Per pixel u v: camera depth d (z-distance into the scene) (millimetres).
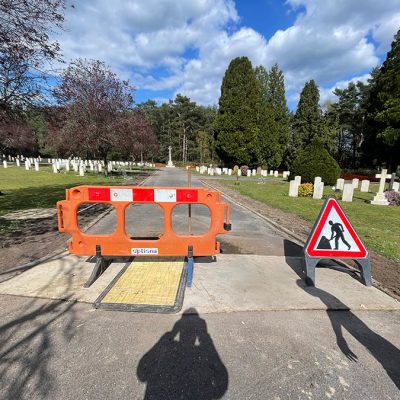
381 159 26062
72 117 18375
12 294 3137
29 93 9070
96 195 3770
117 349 2281
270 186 17781
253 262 4371
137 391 1876
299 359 2221
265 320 2748
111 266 4051
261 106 34719
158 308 2877
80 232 3852
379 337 2539
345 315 2887
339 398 1868
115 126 19469
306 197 12773
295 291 3393
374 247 5270
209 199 3881
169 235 3891
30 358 2150
